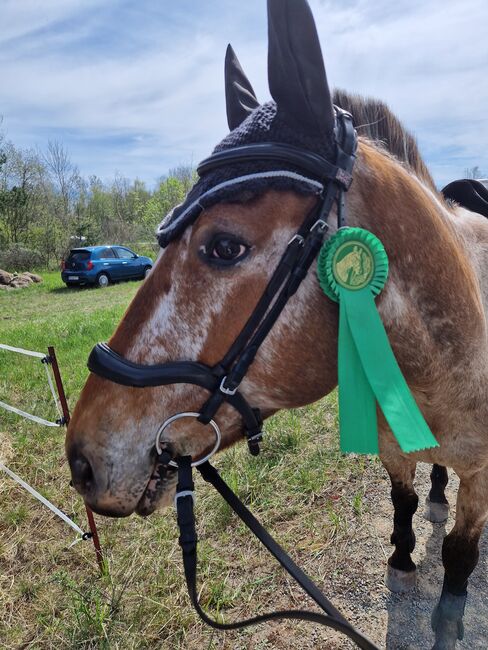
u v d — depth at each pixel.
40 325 8.87
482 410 1.59
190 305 1.23
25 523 3.00
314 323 1.25
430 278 1.37
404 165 1.50
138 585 2.45
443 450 1.67
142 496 1.36
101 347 1.32
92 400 1.33
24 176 28.41
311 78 1.16
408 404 1.24
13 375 5.60
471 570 1.96
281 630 2.20
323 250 1.20
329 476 3.31
